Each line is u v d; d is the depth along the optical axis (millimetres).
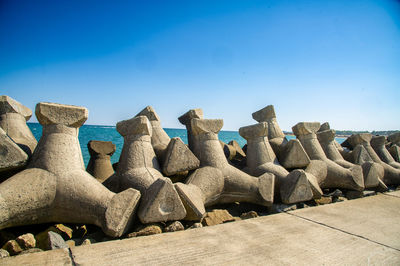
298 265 1973
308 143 5125
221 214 3211
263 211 3729
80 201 2615
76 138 3041
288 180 3754
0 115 3504
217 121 4109
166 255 2080
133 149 3469
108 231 2422
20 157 2719
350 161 5922
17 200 2381
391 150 6902
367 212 3443
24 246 2219
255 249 2227
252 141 4652
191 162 3609
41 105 2830
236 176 3746
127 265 1910
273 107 5730
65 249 2156
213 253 2133
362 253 2209
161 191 2650
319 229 2760
